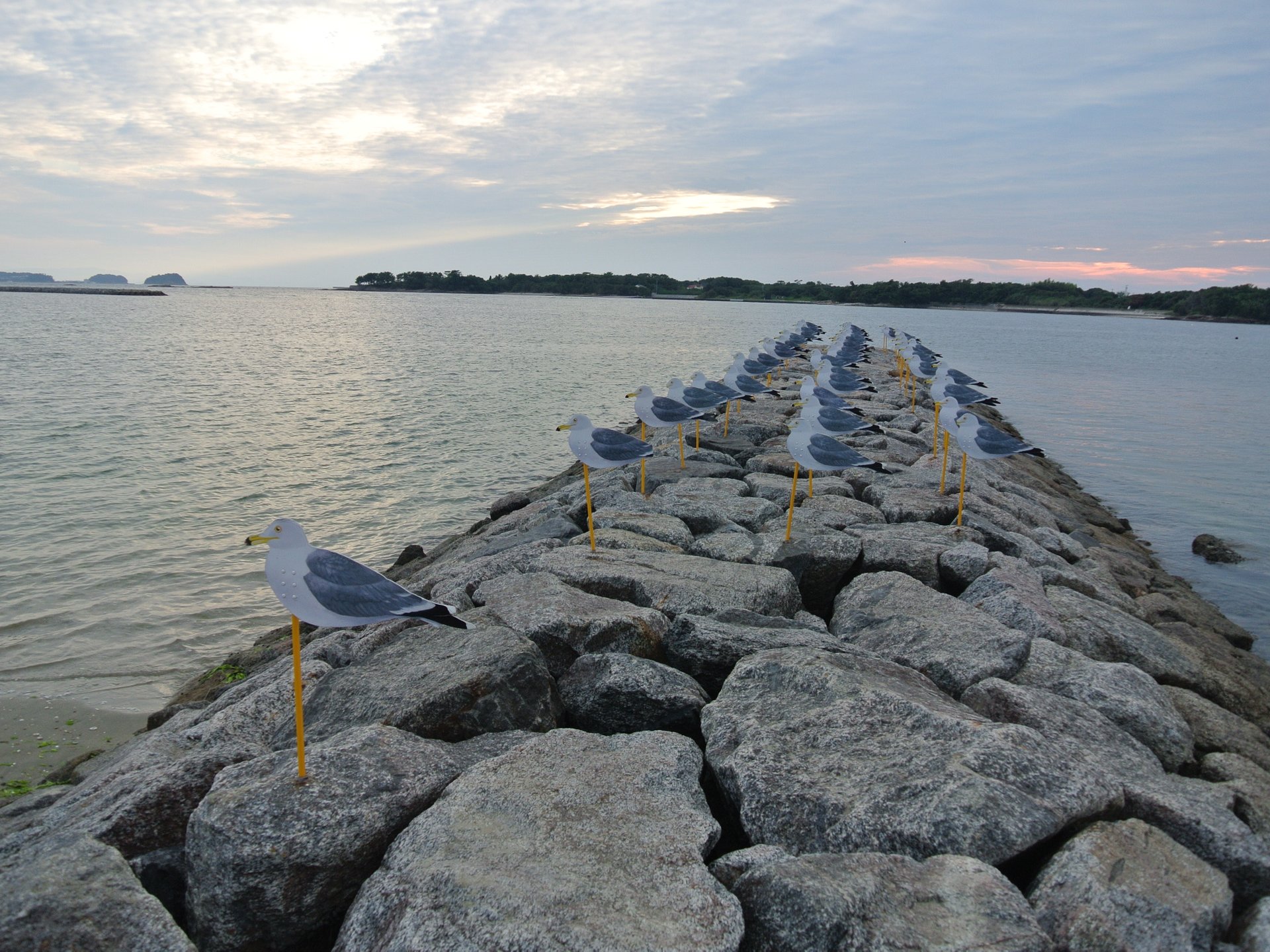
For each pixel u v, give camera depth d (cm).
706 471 584
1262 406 1511
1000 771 239
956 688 317
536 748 252
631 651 326
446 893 195
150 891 228
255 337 2589
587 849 213
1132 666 322
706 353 2222
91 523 717
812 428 429
